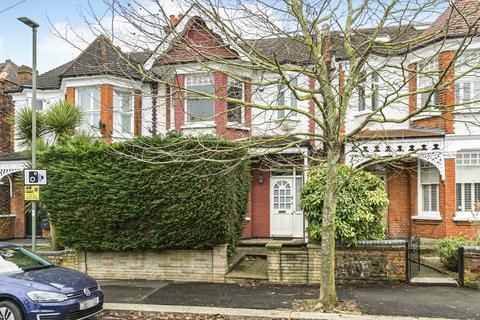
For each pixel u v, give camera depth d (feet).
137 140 36.17
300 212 55.57
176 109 52.24
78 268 38.34
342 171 35.65
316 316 25.75
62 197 37.81
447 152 47.93
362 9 27.63
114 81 55.16
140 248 36.99
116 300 30.12
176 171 34.65
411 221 52.90
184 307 28.17
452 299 29.32
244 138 40.65
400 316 25.67
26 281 24.06
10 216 64.75
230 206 36.40
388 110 52.70
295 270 34.86
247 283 35.24
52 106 48.26
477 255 32.65
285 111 54.13
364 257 34.14
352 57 28.19
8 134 69.72
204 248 36.37
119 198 36.60
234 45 29.19
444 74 23.41
